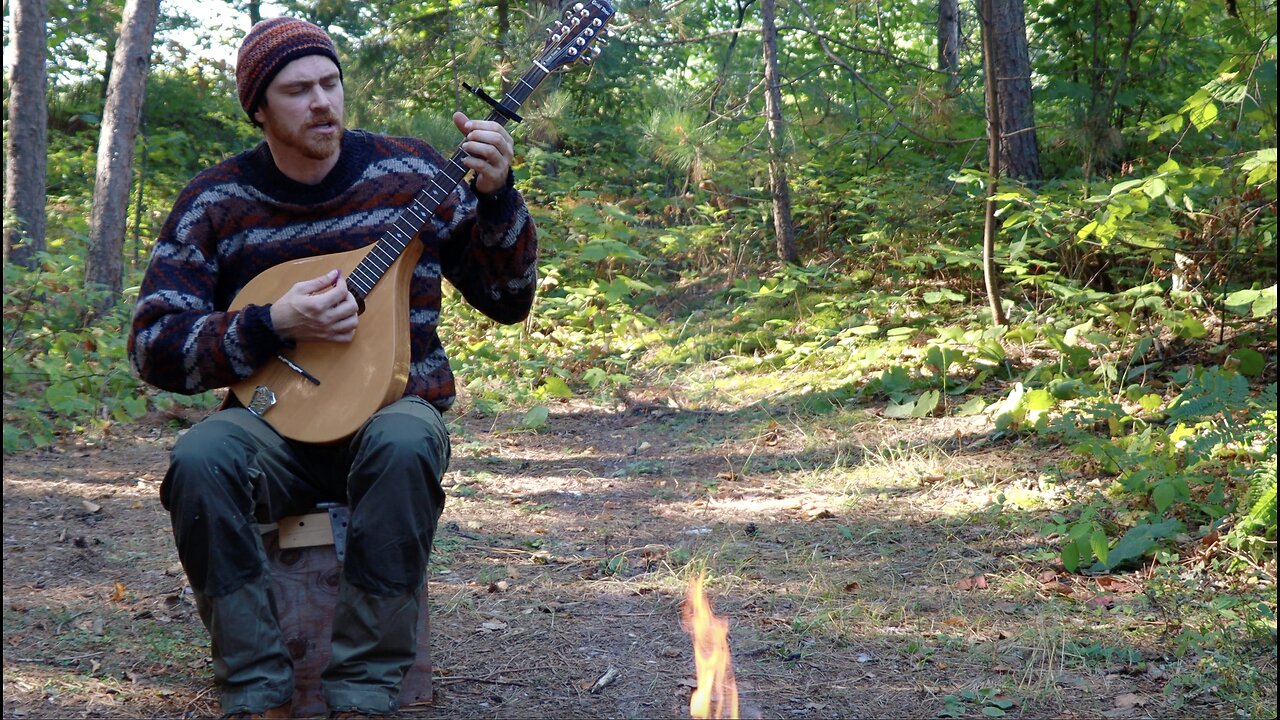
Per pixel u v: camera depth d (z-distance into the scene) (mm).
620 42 10500
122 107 7688
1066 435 4523
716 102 8875
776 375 6656
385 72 11383
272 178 2424
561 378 7141
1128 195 5281
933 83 7754
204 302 2385
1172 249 5941
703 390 6574
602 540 3924
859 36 11938
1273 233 5832
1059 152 8117
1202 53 7586
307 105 2311
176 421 5945
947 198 7629
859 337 6766
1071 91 7637
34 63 7801
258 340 2270
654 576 3477
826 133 9062
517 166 10156
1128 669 2650
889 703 2506
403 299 2422
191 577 2223
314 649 2369
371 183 2459
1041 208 5988
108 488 4523
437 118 8945
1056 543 3596
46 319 6652
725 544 3793
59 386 5684
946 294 6758
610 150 11164
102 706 2400
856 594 3256
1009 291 7191
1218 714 2373
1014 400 4848
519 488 4766
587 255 8391
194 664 2682
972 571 3418
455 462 5266
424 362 2508
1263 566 3141
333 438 2299
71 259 6945
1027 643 2826
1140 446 4059
